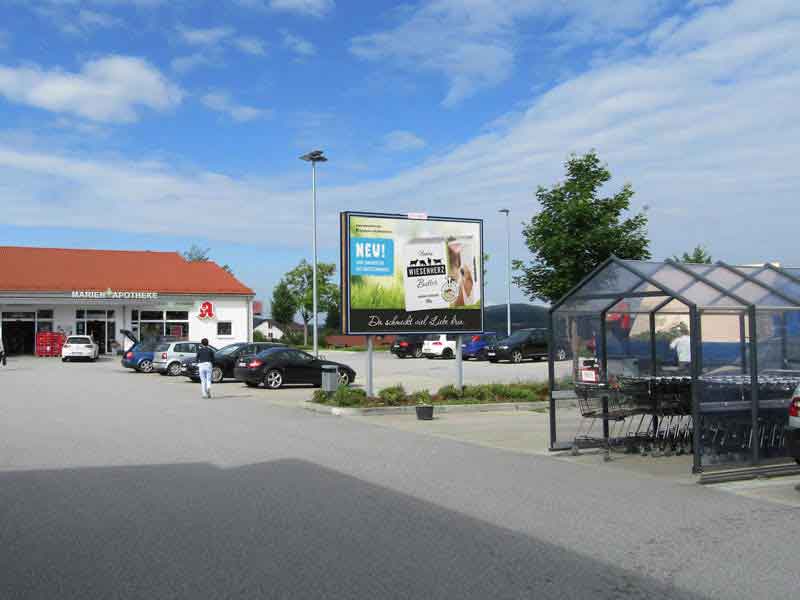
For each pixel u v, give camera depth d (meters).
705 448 9.31
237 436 12.47
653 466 9.95
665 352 12.23
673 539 6.28
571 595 4.91
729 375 10.35
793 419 8.50
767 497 7.98
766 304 10.12
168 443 11.57
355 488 8.27
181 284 50.41
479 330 18.94
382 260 17.98
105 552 5.85
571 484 8.62
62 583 5.14
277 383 23.12
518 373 29.25
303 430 13.37
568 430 13.60
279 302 71.44
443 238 18.64
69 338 40.31
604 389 10.66
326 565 5.52
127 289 48.38
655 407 10.88
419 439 12.38
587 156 20.58
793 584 5.15
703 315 10.23
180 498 7.73
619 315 11.88
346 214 17.67
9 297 44.22
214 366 25.62
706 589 5.05
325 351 54.38
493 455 10.74
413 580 5.19
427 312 18.39
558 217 20.41
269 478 8.82
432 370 31.48
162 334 48.88
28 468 9.40
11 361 40.25
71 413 15.71
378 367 33.88
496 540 6.22
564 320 11.43
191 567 5.48
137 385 24.22
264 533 6.40
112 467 9.50
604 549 5.97
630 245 20.00
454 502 7.62
